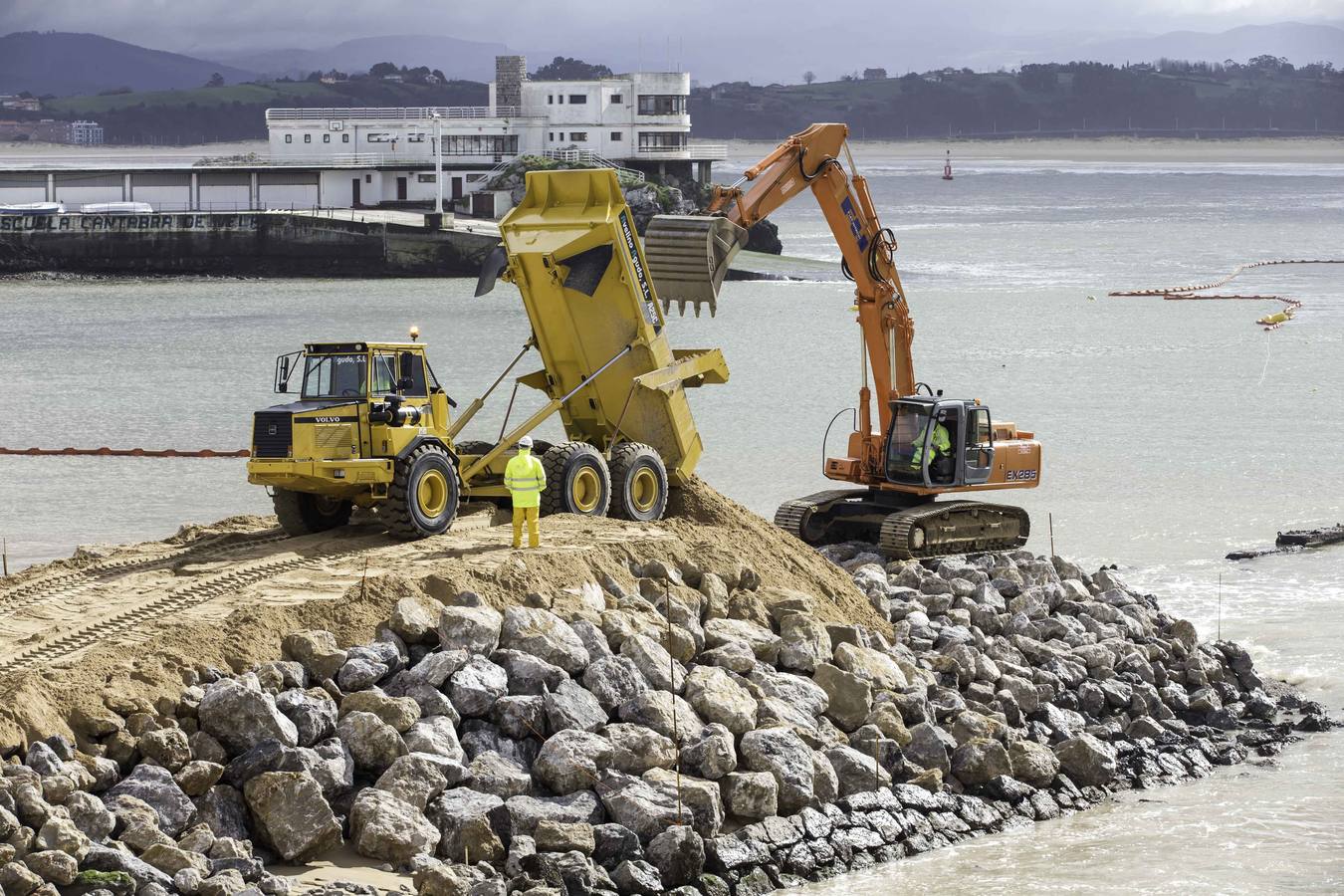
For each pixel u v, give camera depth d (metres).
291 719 27.98
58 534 60.44
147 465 76.81
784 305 170.38
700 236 44.09
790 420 89.94
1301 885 29.38
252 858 25.09
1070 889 28.92
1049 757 34.28
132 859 23.84
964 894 28.52
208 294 184.75
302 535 41.94
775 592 38.53
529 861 26.33
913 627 40.22
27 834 23.38
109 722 26.64
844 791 31.61
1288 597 51.19
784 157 48.50
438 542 39.06
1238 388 105.38
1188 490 69.75
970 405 50.97
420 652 31.48
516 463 37.59
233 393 102.31
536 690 30.84
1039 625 42.62
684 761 30.05
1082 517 64.25
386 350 40.34
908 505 51.53
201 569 36.84
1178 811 33.44
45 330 144.50
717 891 27.45
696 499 45.47
